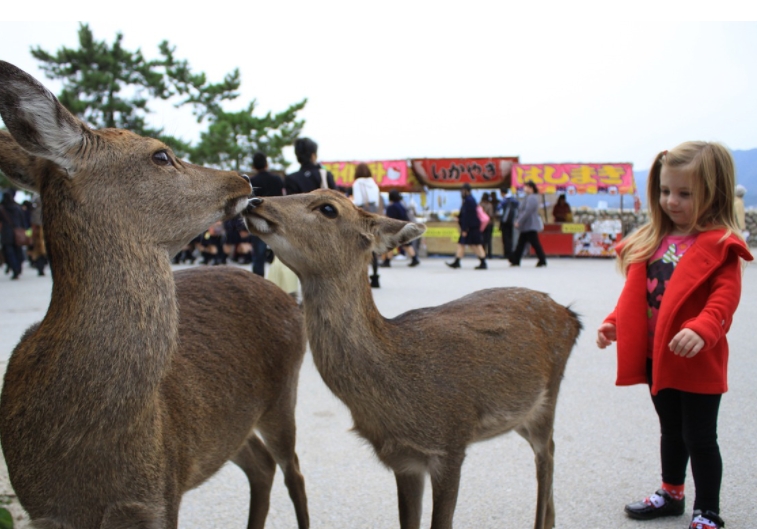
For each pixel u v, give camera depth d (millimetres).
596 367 6473
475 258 22359
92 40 26922
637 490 3904
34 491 2252
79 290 2312
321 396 5754
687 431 3369
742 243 3277
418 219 23500
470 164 24406
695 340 3127
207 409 2785
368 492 3955
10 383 2318
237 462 3514
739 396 5363
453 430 3113
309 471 4238
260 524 3506
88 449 2227
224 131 28641
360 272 3230
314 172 7633
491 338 3346
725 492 3766
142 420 2328
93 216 2393
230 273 3445
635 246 3691
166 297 2465
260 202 3131
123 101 26328
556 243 22156
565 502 3785
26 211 18281
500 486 4004
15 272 15344
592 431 4777
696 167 3367
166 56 29422
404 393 3051
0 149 2502
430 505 3959
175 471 2555
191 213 2609
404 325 3266
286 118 33125
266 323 3342
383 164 23875
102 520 2297
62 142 2348
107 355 2262
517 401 3373
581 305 9695
